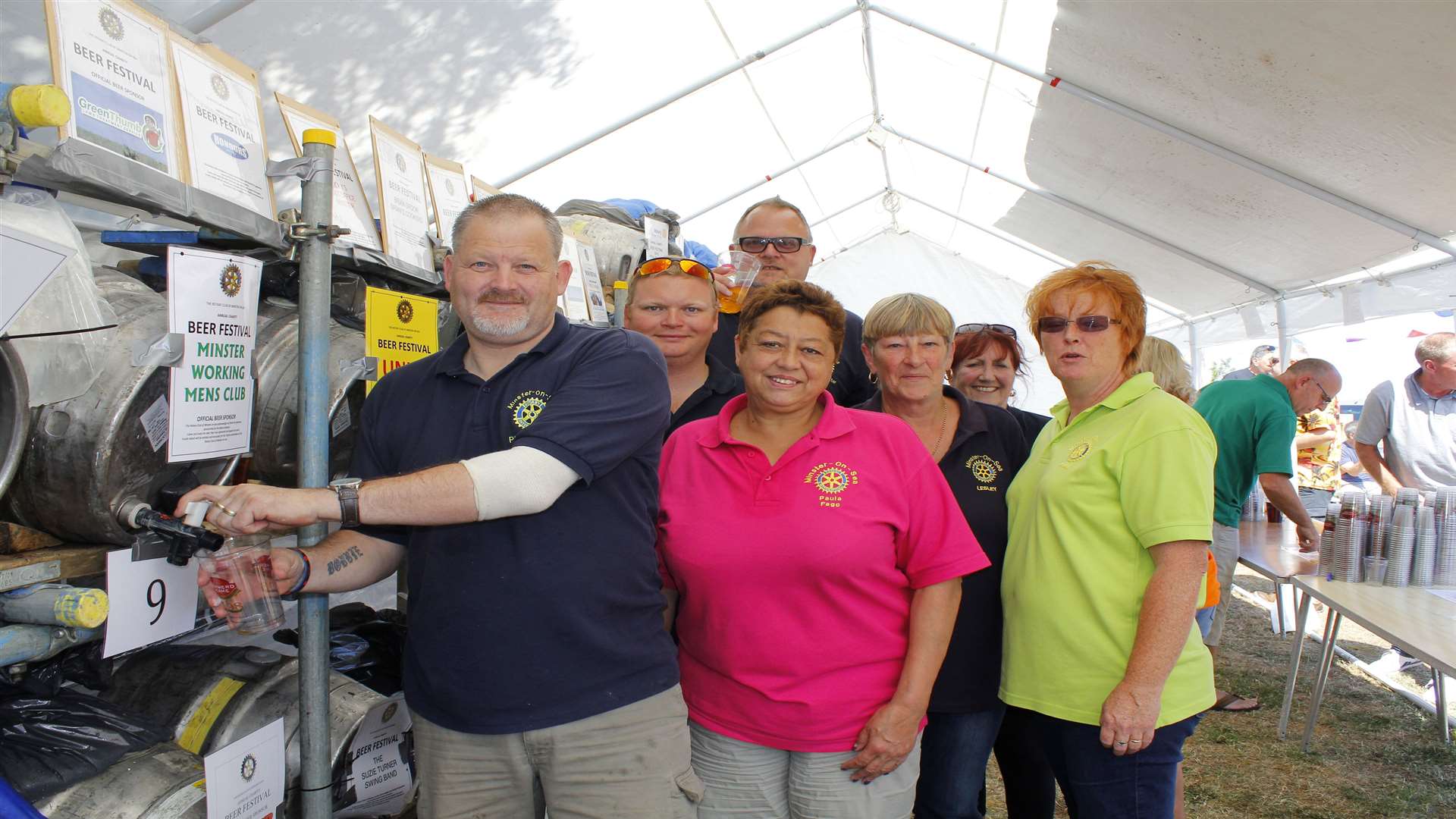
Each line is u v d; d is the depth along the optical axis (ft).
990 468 8.11
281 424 6.32
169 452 4.83
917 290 43.42
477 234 5.76
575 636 5.61
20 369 4.25
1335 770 13.83
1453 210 17.34
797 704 6.40
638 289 8.88
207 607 5.94
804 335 6.54
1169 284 33.14
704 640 6.67
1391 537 12.30
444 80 14.12
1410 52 12.34
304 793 5.74
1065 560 6.84
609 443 5.53
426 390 6.15
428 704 5.80
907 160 31.55
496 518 5.24
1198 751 14.70
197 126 5.30
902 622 6.75
